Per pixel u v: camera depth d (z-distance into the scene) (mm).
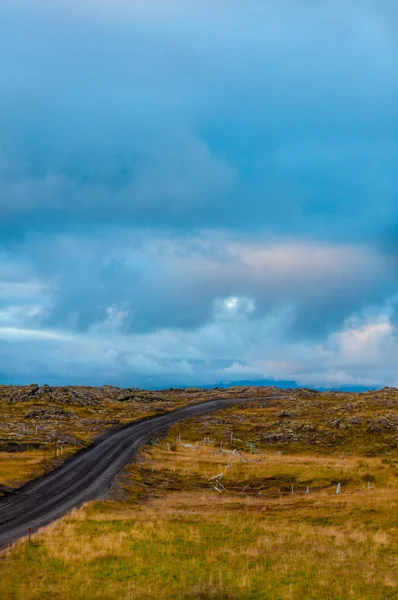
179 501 57500
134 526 41250
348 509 47438
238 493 63219
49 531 39312
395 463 73562
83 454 87125
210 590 27484
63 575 29859
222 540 37938
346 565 31891
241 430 123312
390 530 39969
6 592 26906
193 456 91938
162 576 30016
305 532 40062
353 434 108688
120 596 26750
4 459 76125
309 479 66500
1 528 42125
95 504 51125
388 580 28969
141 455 89375
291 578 29578
